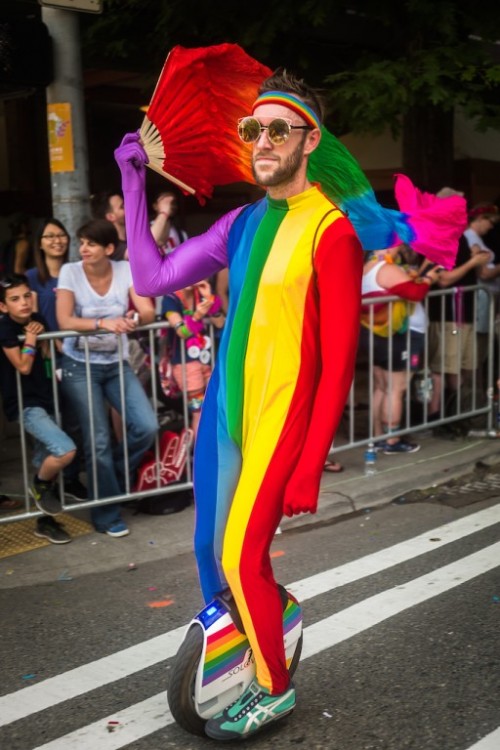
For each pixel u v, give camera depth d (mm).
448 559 4695
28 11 6754
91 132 10570
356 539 5086
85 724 3217
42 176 10125
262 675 2992
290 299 2787
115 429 5805
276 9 6793
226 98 3135
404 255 6652
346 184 3352
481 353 7656
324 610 4098
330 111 7125
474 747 2965
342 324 2713
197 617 3008
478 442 6898
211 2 6965
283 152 2762
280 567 4672
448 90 6738
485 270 7211
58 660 3732
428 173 7977
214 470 2988
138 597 4398
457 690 3344
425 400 6684
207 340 5656
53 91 5840
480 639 3752
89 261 5066
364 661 3596
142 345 6129
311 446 2703
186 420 5500
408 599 4188
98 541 5121
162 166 3166
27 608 4297
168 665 3666
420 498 5852
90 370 5148
